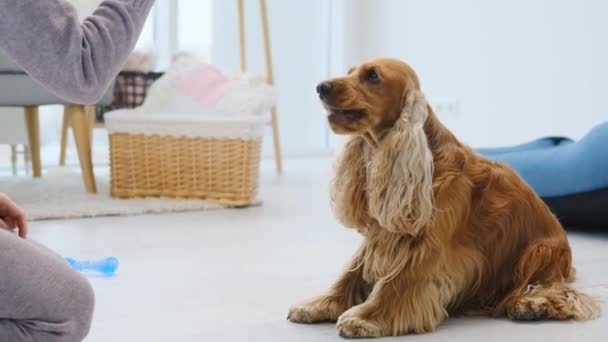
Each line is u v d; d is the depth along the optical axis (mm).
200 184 3242
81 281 1183
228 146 3195
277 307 1779
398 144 1554
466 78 4887
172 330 1594
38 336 1130
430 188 1564
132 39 1132
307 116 5719
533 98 4398
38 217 2848
